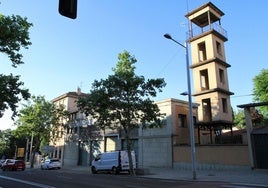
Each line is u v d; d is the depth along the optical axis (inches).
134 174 991.0
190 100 840.9
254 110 1453.0
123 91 1019.3
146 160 1326.3
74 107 2133.4
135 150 1402.6
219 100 1314.0
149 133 1339.8
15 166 1588.3
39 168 1871.3
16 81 689.6
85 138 1802.4
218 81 1339.8
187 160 1153.4
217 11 1488.7
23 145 3292.3
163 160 1248.2
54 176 977.5
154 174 956.0
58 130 1999.3
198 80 1401.3
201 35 1425.9
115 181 738.8
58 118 1921.8
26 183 724.0
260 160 927.0
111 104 1010.1
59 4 167.5
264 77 1462.8
